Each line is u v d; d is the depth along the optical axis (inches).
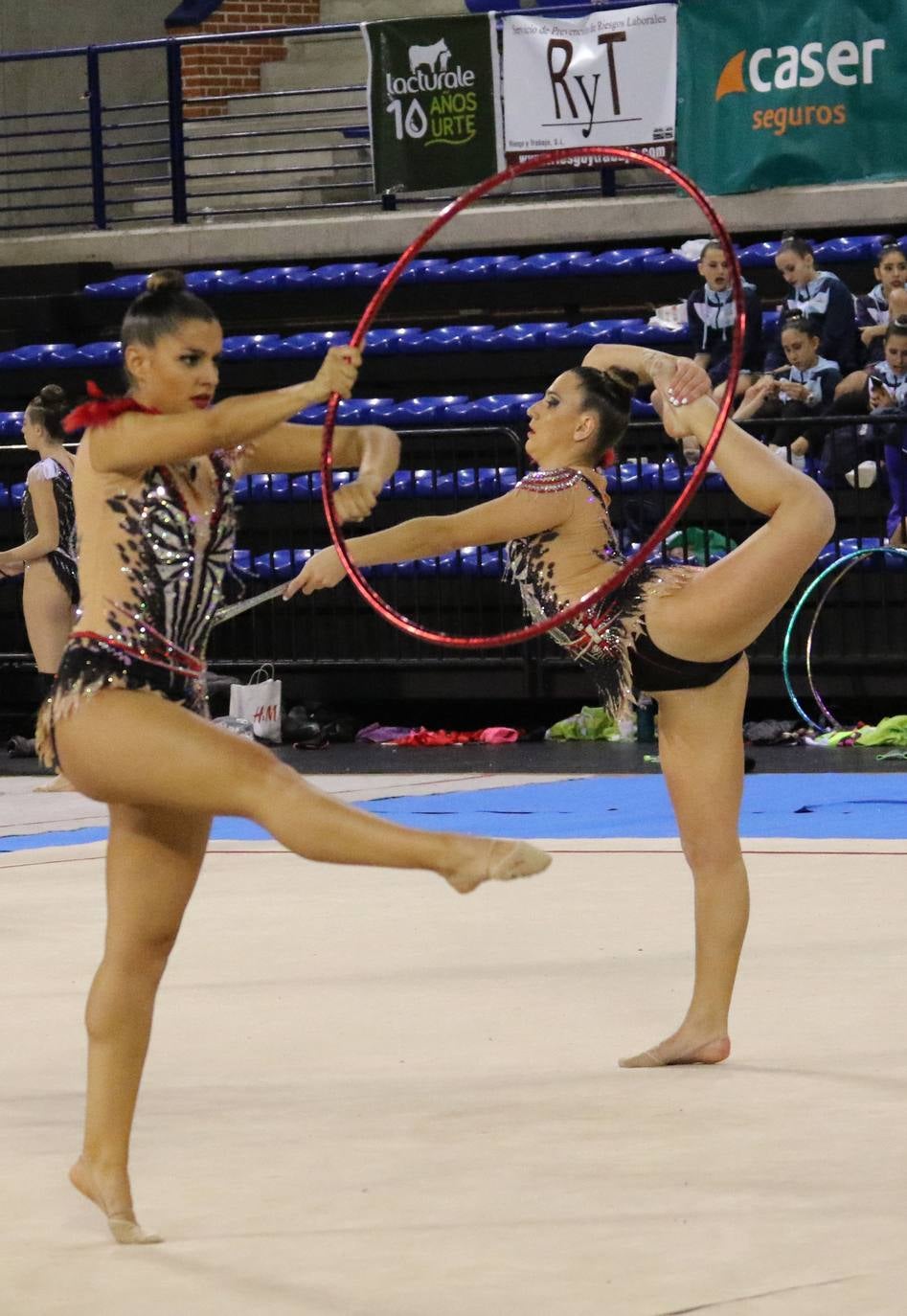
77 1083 453.1
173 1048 482.0
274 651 1327.5
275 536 1406.3
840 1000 518.0
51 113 1705.2
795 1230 327.6
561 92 1488.7
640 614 457.7
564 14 1573.6
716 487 1289.4
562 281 1520.7
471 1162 376.5
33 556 1058.1
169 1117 416.8
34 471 1056.2
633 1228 331.3
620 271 1501.0
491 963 583.5
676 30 1453.0
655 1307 288.8
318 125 1957.4
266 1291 303.6
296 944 620.7
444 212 379.6
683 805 461.7
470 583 1317.7
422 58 1519.4
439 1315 289.4
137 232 1689.2
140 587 335.9
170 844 347.3
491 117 1508.4
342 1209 347.6
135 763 327.6
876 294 1327.5
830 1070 444.8
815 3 1418.6
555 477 470.3
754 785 1010.1
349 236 1624.0
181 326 332.5
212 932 646.5
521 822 899.4
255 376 1539.1
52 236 1715.1
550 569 471.2
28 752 1305.4
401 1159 379.9
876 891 687.7
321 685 1353.3
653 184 1626.5
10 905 711.1
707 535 1190.9
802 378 1267.2
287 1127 406.0
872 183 1448.1
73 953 617.0
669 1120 405.1
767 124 1445.6
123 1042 346.0
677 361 469.4
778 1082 435.2
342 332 1546.5
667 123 1470.2
